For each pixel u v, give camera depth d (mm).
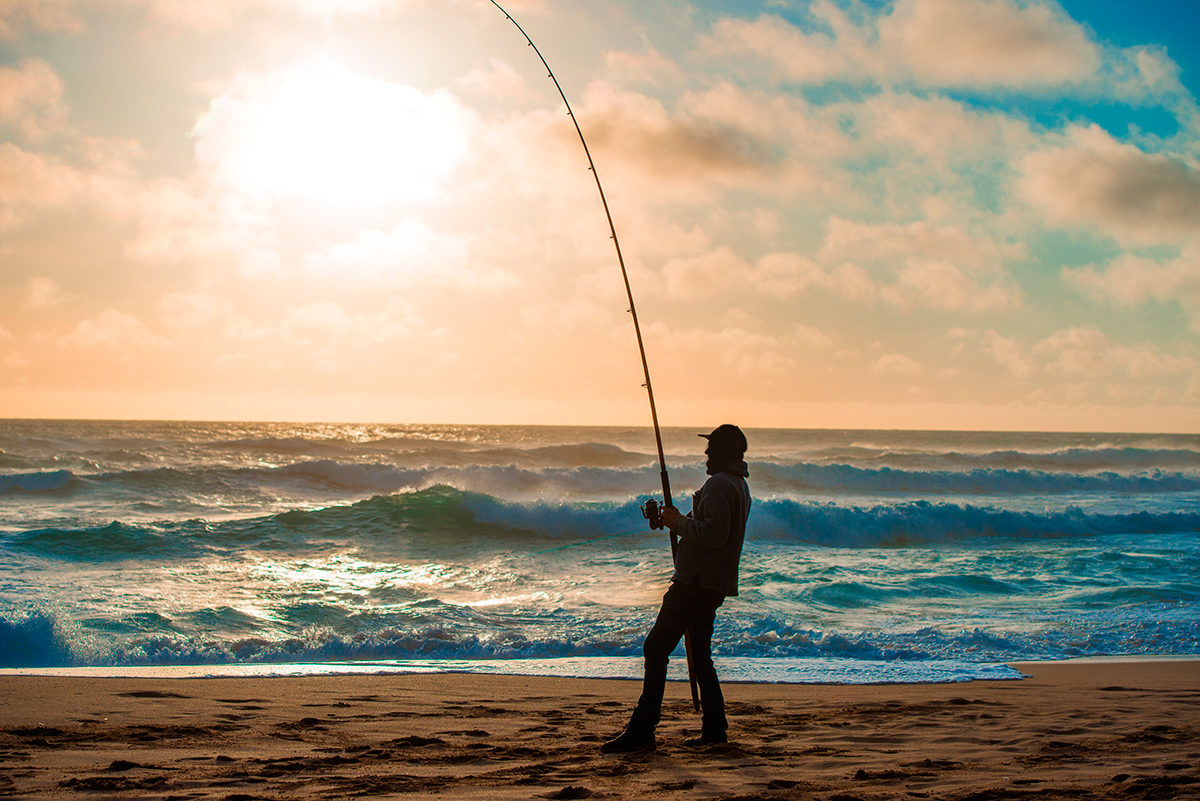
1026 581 13359
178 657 8562
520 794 3432
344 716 5570
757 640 9047
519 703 6191
